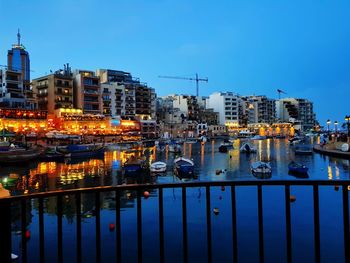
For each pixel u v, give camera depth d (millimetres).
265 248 20281
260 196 5883
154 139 137375
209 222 6020
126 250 20250
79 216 5930
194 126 171375
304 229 23188
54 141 96875
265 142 150750
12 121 93938
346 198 5660
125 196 33000
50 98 114875
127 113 139000
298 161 69438
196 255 19531
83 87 122500
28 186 44781
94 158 79812
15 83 100188
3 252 5277
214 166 64188
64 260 18781
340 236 21828
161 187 6047
